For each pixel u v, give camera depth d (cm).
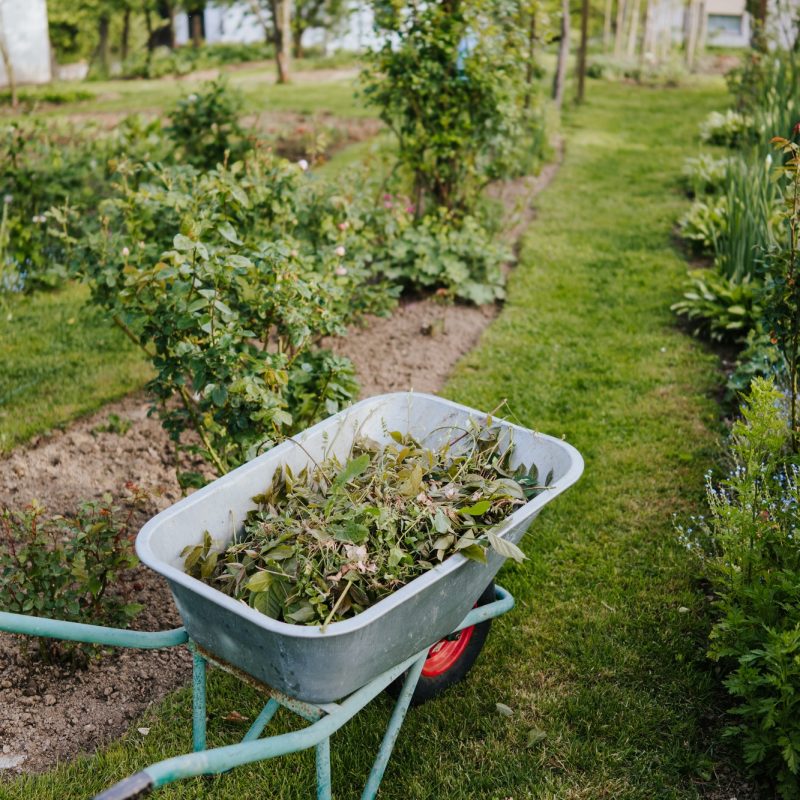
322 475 323
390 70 744
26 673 356
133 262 446
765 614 321
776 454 363
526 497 326
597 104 1775
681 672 355
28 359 629
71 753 322
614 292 764
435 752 322
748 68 1293
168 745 322
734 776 313
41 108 1762
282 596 270
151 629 382
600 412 566
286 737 238
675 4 2405
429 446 360
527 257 848
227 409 385
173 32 3067
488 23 757
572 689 350
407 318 713
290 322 391
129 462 502
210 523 296
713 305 658
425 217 760
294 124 1466
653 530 448
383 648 264
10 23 2131
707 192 1055
